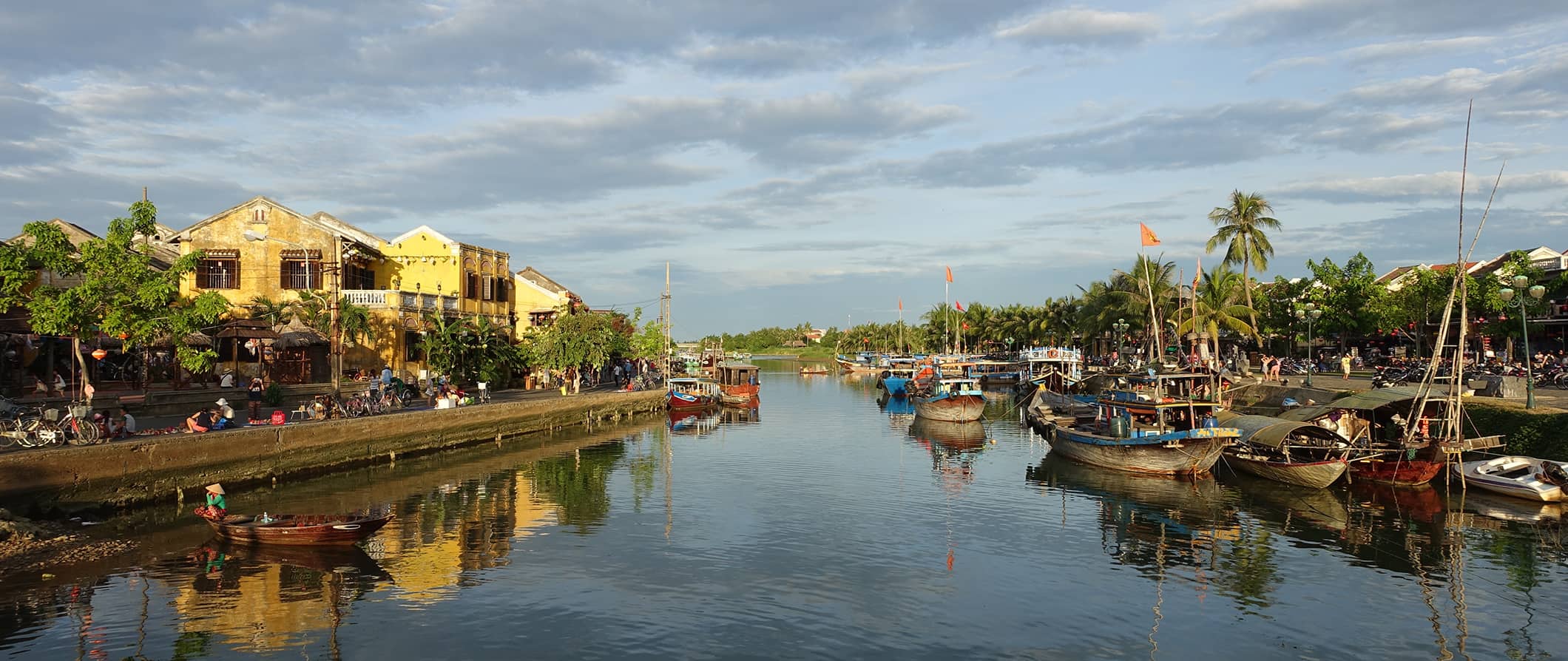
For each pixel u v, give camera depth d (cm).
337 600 2000
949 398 5925
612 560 2344
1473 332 6272
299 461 3441
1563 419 3044
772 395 9231
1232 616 1931
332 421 3647
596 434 5331
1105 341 10200
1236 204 6384
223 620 1867
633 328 9238
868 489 3372
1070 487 3397
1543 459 2983
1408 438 3094
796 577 2206
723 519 2838
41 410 3120
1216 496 3158
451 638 1781
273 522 2417
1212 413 3712
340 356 4569
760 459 4219
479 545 2495
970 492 3303
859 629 1850
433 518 2836
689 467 3931
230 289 5284
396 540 2542
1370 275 6272
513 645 1750
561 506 3023
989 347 14475
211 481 3048
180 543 2422
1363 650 1747
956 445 4772
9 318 3669
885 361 12400
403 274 6078
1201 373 4431
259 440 3244
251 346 4525
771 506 3041
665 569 2266
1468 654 1720
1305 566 2280
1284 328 7338
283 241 5288
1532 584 2106
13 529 2245
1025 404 7238
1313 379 5556
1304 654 1728
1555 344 6106
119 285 3102
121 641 1750
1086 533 2648
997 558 2383
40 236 2970
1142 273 7338
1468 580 2141
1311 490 3175
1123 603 2023
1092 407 5341
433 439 4278
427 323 5341
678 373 10462
